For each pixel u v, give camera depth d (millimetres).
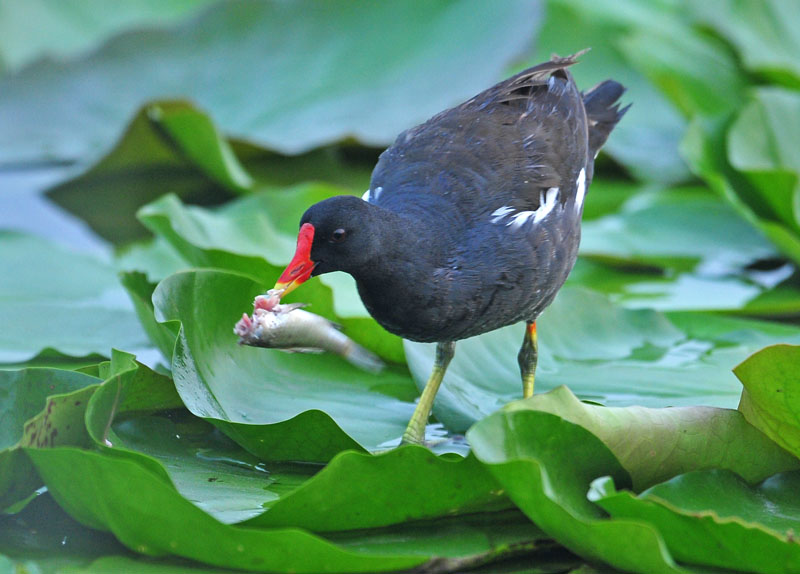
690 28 15250
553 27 15328
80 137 13664
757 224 10000
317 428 6410
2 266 10203
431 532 5805
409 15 14477
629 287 10664
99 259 10625
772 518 5746
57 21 15164
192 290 7258
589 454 5781
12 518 5926
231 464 6656
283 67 14234
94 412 5707
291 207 11336
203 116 11609
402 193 7121
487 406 7656
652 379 7922
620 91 8844
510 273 7078
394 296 6883
